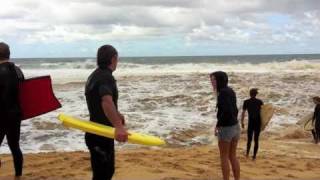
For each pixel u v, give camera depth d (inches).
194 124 627.8
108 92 178.1
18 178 291.1
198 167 360.2
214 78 272.7
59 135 541.0
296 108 780.6
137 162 373.4
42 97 279.4
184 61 3129.9
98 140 185.3
